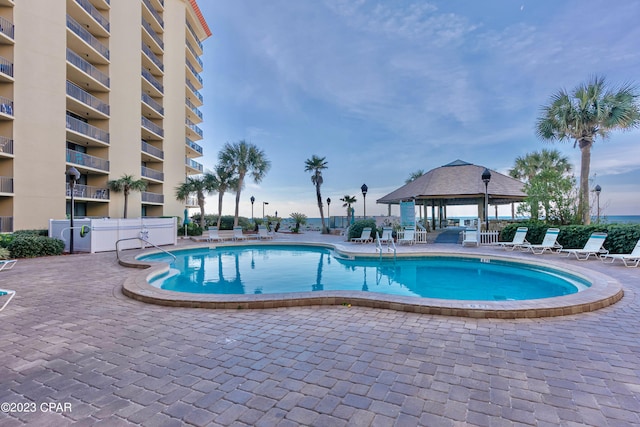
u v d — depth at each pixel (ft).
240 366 10.07
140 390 8.63
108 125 74.18
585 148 46.91
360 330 13.37
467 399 8.06
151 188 98.73
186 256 48.06
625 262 29.25
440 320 14.69
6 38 51.62
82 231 43.80
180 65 105.50
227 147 91.20
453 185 63.82
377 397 8.18
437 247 48.60
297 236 79.71
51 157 56.49
